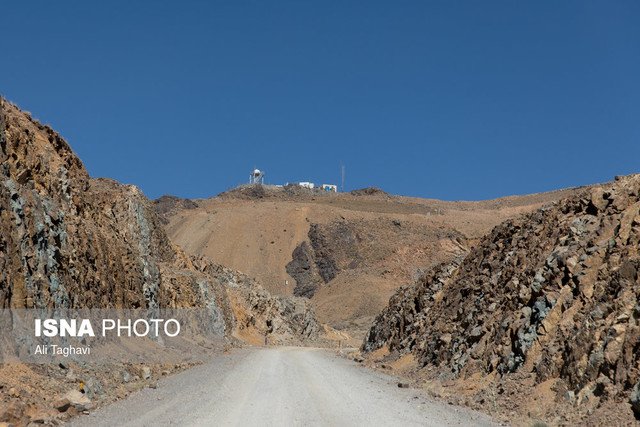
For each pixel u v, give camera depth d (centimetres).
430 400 1634
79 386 1402
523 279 2066
